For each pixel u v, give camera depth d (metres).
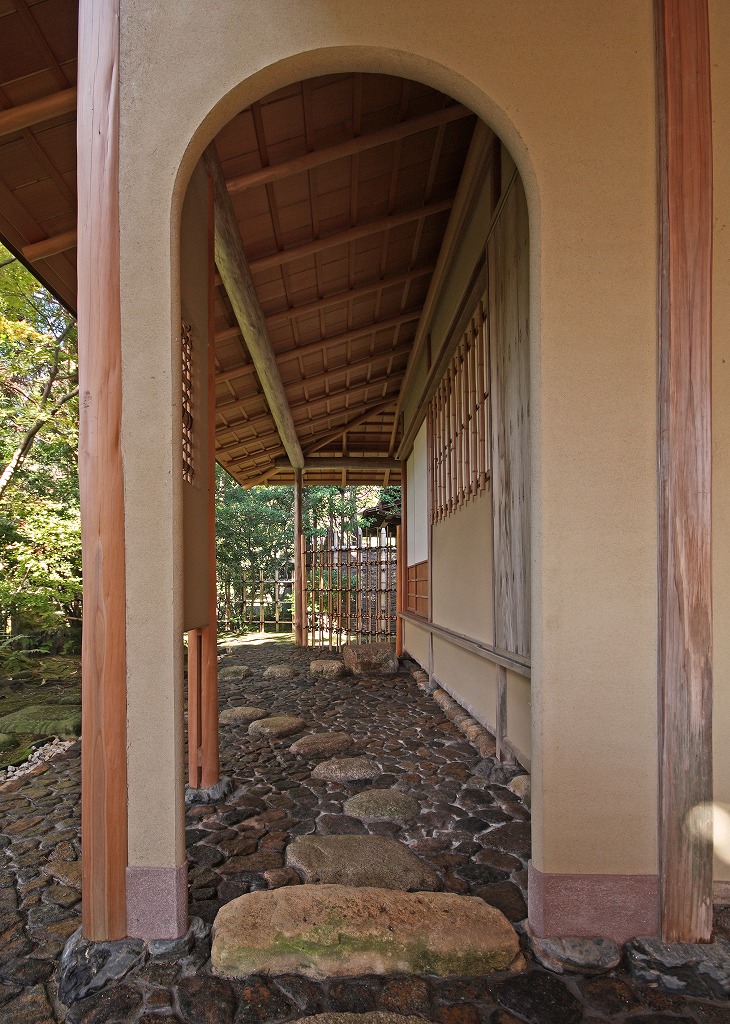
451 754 3.70
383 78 2.79
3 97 2.35
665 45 1.85
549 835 1.82
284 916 1.76
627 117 1.87
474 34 1.85
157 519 1.83
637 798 1.83
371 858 2.26
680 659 1.81
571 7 1.86
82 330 1.85
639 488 1.86
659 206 1.87
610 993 1.57
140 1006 1.53
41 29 2.17
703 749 1.81
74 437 8.12
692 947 1.75
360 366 6.43
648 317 1.87
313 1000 1.54
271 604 14.01
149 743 1.81
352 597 10.20
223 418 6.61
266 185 3.26
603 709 1.83
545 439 1.86
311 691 5.81
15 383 7.98
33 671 7.17
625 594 1.85
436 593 5.62
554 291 1.86
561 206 1.86
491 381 3.40
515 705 3.10
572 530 1.85
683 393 1.84
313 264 4.20
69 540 7.14
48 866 2.33
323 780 3.25
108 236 1.85
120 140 1.86
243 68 1.85
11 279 6.55
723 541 1.93
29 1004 1.56
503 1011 1.50
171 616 1.82
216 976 1.64
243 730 4.34
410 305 5.51
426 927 1.73
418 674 6.46
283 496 15.95
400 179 3.67
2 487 7.30
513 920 1.91
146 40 1.86
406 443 7.52
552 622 1.84
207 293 2.85
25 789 3.26
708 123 1.85
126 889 1.80
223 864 2.29
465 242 4.08
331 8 1.84
